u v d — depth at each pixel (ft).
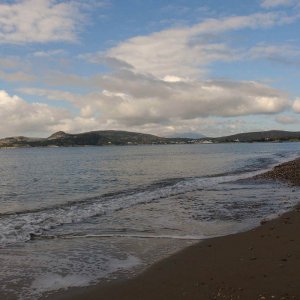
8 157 406.41
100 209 68.74
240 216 60.03
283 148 530.27
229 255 37.45
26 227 53.83
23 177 155.02
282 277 29.89
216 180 120.47
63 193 100.89
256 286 28.48
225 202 74.02
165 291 29.30
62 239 47.14
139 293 29.35
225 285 29.25
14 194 100.22
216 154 371.35
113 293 29.78
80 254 40.63
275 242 40.65
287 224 49.11
